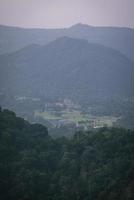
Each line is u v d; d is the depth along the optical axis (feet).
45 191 407.03
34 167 436.76
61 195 396.57
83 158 445.37
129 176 387.34
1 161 435.94
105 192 377.09
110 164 418.72
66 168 435.94
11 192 401.49
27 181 409.28
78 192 394.93
